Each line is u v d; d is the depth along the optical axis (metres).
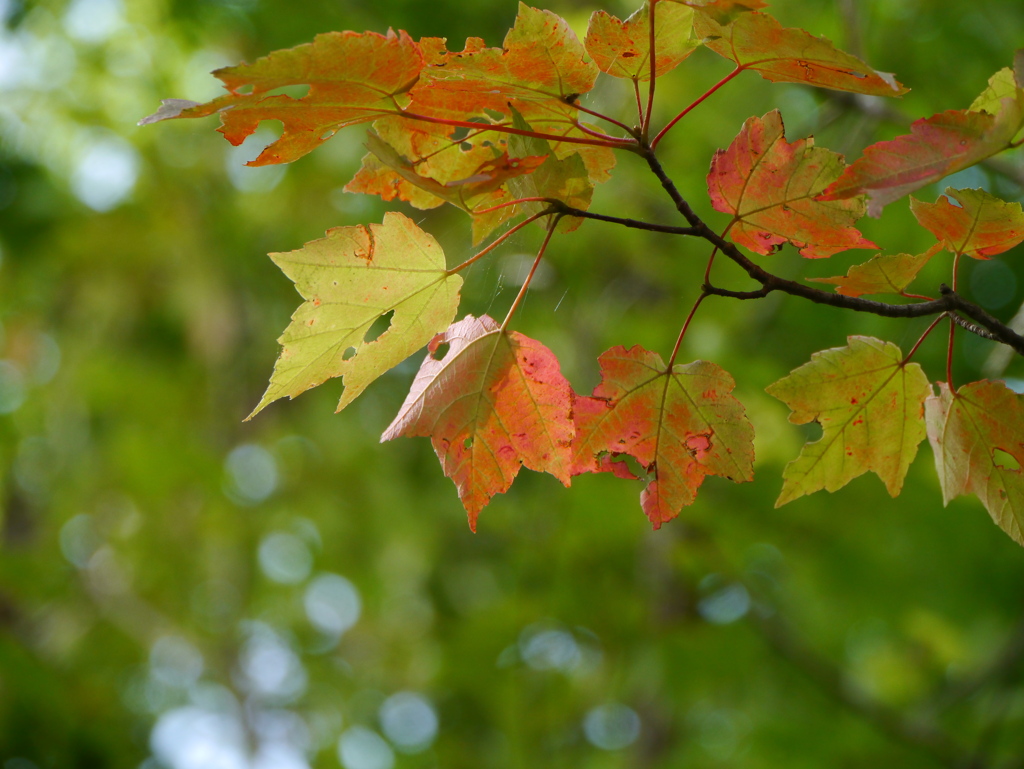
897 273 1.42
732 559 4.68
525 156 1.33
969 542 4.58
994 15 4.45
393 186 1.48
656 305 5.34
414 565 6.87
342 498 6.82
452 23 4.92
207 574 6.92
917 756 4.32
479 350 1.45
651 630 4.69
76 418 7.47
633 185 4.68
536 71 1.32
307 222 6.15
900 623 4.91
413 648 6.77
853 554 4.64
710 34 1.29
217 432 7.04
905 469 1.58
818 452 1.56
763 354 5.02
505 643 5.12
